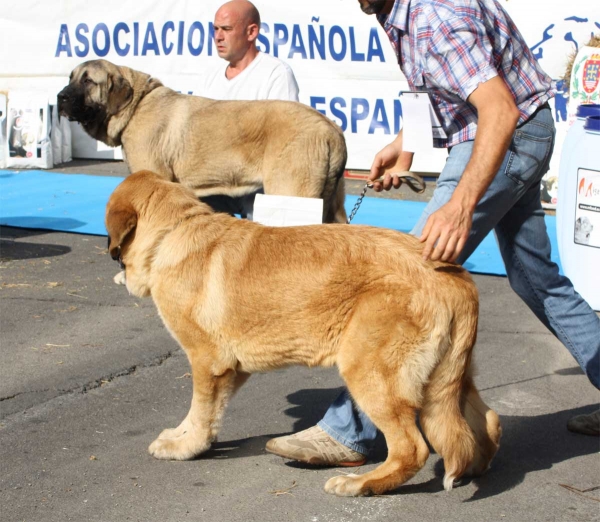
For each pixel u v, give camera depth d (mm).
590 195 5637
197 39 10156
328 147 5988
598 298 5742
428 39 3176
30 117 10805
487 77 3057
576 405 4262
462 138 3408
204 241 3336
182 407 4188
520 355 5027
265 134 6020
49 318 5578
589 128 5605
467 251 3477
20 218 8422
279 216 4211
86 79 6156
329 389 4473
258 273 3230
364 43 9586
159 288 3383
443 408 3111
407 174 3871
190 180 6234
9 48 11047
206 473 3480
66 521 3068
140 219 3453
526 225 3699
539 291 3799
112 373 4629
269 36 9875
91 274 6637
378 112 9711
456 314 3039
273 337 3244
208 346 3350
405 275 3053
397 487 3340
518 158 3367
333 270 3141
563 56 8844
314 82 9852
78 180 10156
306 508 3195
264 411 4172
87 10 10609
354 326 3100
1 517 3086
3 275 6555
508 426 4008
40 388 4395
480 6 3221
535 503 3256
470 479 3459
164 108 6184
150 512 3146
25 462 3551
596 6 8633
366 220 8320
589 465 3590
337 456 3514
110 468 3504
